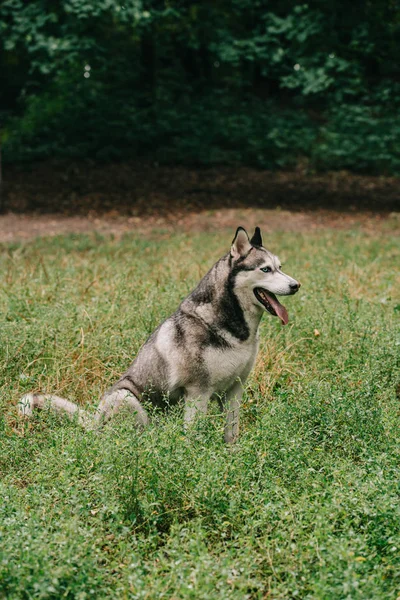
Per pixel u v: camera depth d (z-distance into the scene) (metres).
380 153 20.67
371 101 21.61
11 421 5.31
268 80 24.19
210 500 4.00
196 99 22.44
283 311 5.06
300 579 3.52
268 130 21.39
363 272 10.09
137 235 14.41
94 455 4.38
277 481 4.19
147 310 7.30
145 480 4.16
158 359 5.22
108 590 3.37
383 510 3.79
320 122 23.11
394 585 3.46
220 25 18.86
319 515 3.69
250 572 3.42
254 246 5.07
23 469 4.63
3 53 24.48
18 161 20.03
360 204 18.23
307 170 20.38
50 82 23.48
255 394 5.87
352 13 18.33
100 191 18.34
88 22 18.05
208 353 5.09
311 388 5.38
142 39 21.05
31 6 17.33
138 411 5.18
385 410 5.34
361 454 4.57
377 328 7.16
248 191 18.75
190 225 15.85
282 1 18.88
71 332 6.89
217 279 5.10
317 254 11.86
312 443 4.79
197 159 20.34
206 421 4.77
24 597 3.27
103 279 9.21
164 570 3.60
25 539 3.50
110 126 20.62
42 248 12.70
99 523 3.86
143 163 20.17
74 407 5.25
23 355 6.46
